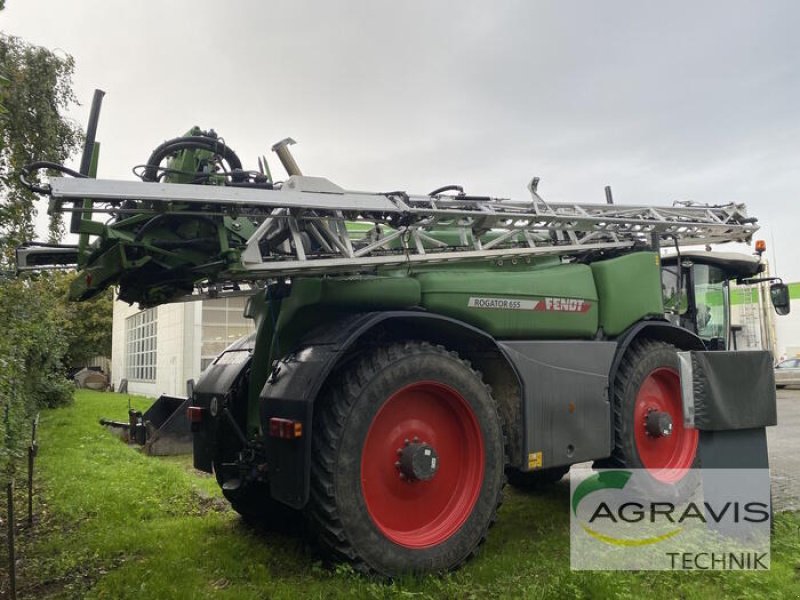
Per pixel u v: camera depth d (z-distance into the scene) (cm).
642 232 605
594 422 491
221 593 353
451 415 425
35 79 807
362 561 363
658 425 550
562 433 467
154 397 2028
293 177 396
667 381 584
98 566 412
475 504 409
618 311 548
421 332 439
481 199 487
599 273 547
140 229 357
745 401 443
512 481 629
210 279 386
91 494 600
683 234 663
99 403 1761
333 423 365
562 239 545
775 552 420
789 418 1270
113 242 358
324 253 405
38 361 968
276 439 376
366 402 373
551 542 451
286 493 364
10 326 507
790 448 898
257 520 498
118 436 1098
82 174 346
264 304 461
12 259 435
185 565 399
